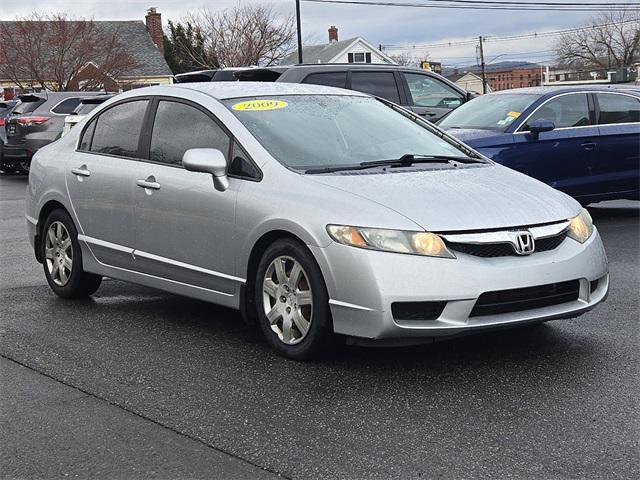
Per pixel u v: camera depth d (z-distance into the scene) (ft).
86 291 22.45
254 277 17.51
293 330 16.78
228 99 19.22
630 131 34.78
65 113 62.90
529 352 17.26
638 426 13.37
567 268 16.20
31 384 15.76
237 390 15.24
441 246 15.31
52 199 22.26
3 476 11.96
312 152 18.10
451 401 14.57
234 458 12.42
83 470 12.12
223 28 150.82
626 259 27.14
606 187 34.73
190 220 18.45
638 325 19.16
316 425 13.60
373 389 15.20
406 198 16.14
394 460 12.25
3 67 133.90
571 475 11.69
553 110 34.22
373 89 41.27
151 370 16.47
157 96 20.42
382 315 15.12
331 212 15.87
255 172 17.53
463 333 15.42
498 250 15.72
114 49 143.84
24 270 26.76
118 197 20.26
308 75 40.16
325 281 15.79
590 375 15.80
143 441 13.08
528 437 13.00
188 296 19.11
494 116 34.71
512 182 17.99
